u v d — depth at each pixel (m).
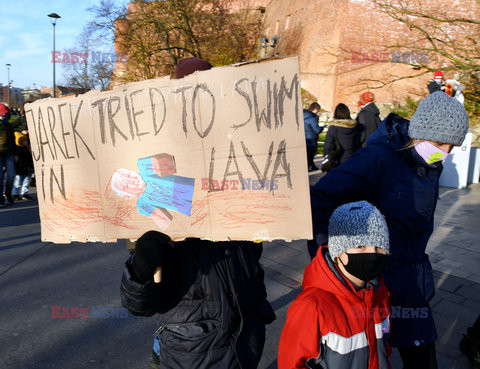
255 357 1.62
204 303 1.51
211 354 1.51
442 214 6.39
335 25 21.86
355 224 1.36
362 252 1.36
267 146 1.26
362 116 6.18
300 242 5.02
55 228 1.52
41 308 3.39
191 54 23.48
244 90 1.25
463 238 5.14
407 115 17.33
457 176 8.62
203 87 1.28
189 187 1.33
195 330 1.49
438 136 1.57
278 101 1.23
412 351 1.87
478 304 3.37
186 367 1.51
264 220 1.28
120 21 21.14
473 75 11.27
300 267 4.24
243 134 1.27
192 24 23.45
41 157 1.51
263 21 34.09
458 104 1.60
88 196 1.45
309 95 23.52
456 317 3.17
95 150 1.42
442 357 2.68
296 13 27.61
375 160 1.71
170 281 1.50
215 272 1.50
